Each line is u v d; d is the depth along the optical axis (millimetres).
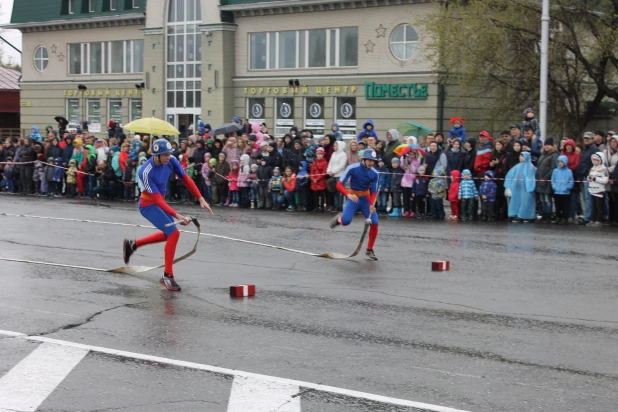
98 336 7652
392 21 31312
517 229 16234
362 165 12281
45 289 9859
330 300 9320
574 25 25984
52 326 8023
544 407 5785
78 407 5746
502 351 7230
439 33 26141
